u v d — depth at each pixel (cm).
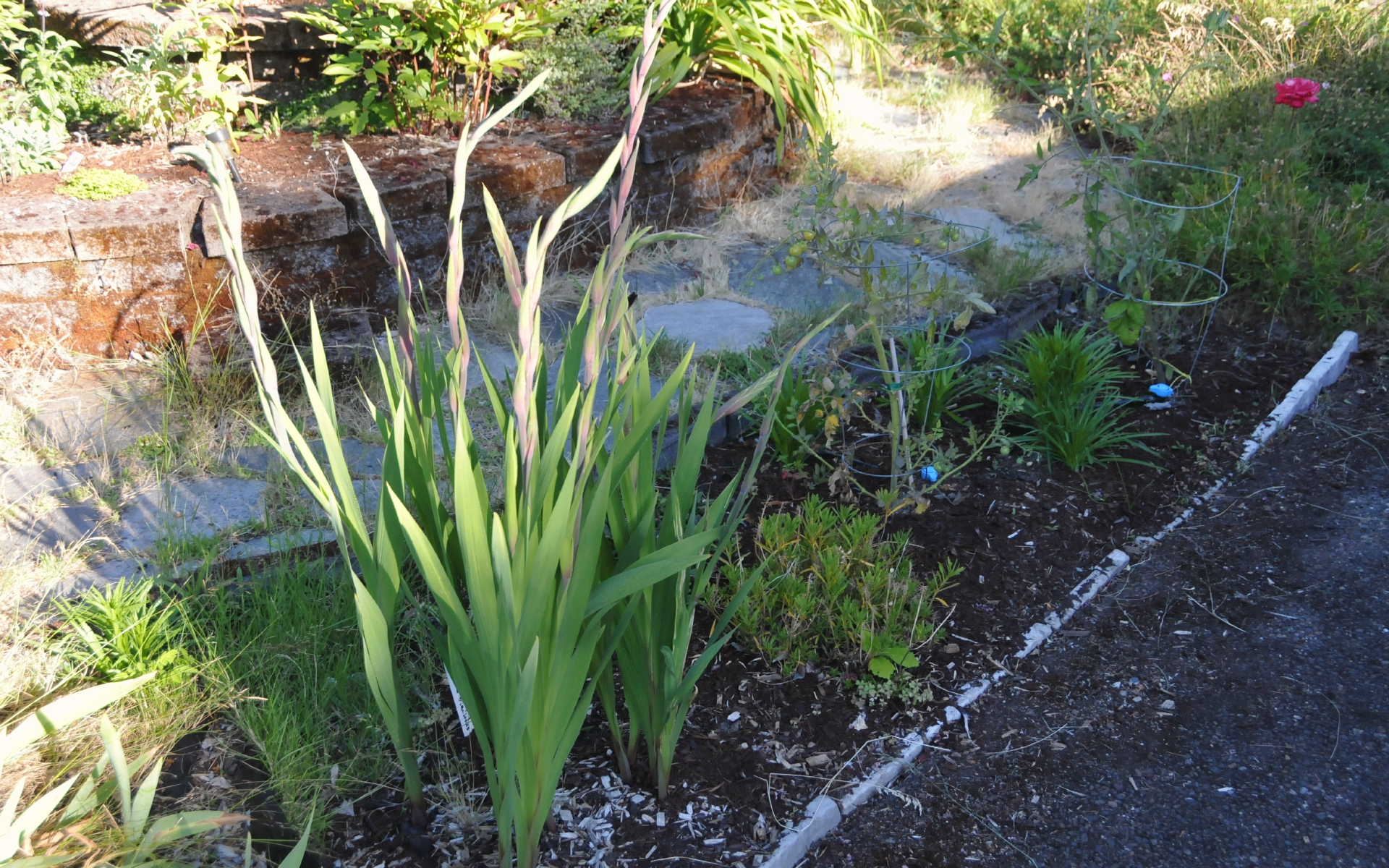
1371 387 458
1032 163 667
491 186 472
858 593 308
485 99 542
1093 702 293
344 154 484
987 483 385
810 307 490
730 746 267
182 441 356
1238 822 254
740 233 573
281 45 544
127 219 386
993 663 303
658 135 538
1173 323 467
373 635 205
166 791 234
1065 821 254
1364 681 298
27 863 172
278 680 258
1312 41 743
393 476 210
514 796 207
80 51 532
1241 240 514
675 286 518
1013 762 271
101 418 368
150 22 484
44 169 436
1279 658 309
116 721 246
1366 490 387
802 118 637
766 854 236
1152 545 361
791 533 316
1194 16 725
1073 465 392
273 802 238
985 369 450
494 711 202
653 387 411
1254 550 358
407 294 200
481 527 186
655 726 239
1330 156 643
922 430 378
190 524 317
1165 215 466
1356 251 507
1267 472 402
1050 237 571
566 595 196
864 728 276
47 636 268
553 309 483
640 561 199
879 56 806
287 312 422
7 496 325
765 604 297
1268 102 662
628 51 639
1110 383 454
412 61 534
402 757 227
